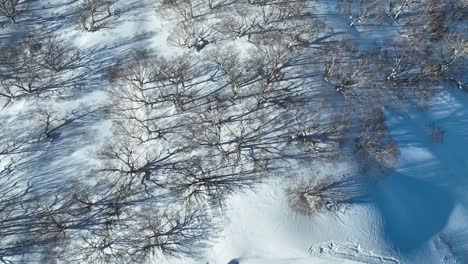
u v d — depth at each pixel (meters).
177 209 47.53
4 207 49.81
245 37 56.69
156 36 59.56
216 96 53.09
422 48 56.59
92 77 57.59
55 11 64.38
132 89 55.06
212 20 58.38
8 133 54.44
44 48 60.41
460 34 56.91
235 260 44.66
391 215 45.69
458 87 54.94
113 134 52.94
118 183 49.81
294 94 52.06
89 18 62.16
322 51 54.88
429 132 51.44
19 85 56.94
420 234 45.69
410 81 54.12
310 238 44.66
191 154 49.97
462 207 47.88
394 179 47.56
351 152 48.09
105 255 46.19
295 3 58.38
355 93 52.34
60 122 54.72
